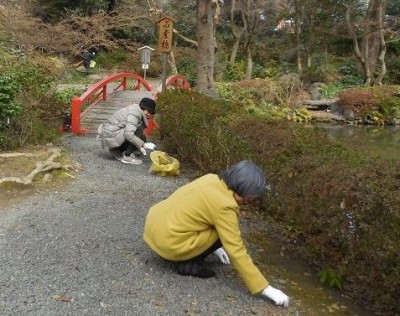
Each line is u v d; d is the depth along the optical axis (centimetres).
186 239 273
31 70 736
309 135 409
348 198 275
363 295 296
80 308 243
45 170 476
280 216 404
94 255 307
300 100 1550
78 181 481
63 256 302
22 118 590
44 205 398
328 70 1838
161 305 254
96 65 1772
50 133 643
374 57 1816
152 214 290
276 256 351
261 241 378
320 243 309
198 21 992
